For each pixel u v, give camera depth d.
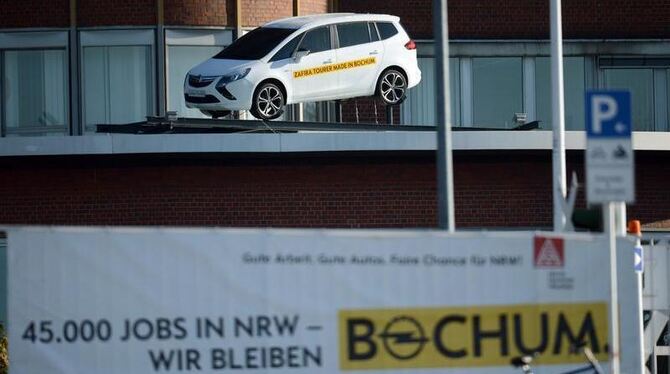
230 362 48.88
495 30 123.44
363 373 49.09
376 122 118.25
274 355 48.91
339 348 49.03
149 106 112.25
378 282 49.19
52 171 108.62
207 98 98.19
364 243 49.19
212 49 112.25
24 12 113.25
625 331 50.84
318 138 101.38
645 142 106.31
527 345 49.69
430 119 122.94
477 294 49.56
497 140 103.12
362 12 121.25
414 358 49.22
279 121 99.88
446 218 59.72
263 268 48.94
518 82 123.94
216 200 108.38
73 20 112.75
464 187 110.50
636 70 125.75
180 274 48.81
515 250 49.72
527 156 109.62
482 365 49.50
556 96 78.31
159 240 48.81
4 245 109.50
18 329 48.41
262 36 101.19
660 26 125.12
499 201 110.69
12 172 108.81
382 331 49.19
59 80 113.75
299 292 49.00
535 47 123.56
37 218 108.62
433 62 122.69
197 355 48.81
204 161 107.94
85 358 48.56
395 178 109.56
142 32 111.94
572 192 56.81
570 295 49.88
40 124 114.00
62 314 48.53
